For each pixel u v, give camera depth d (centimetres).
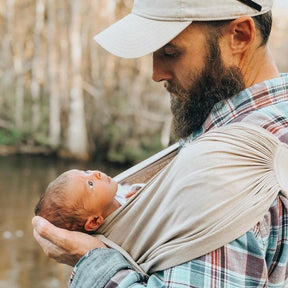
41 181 2100
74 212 200
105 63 2964
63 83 2964
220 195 155
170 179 167
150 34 172
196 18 169
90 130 2839
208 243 153
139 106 2838
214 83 173
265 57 179
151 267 164
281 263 165
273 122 166
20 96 2994
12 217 1505
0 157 2681
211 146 161
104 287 165
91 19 3020
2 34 3158
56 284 975
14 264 1096
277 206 162
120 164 2717
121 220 184
